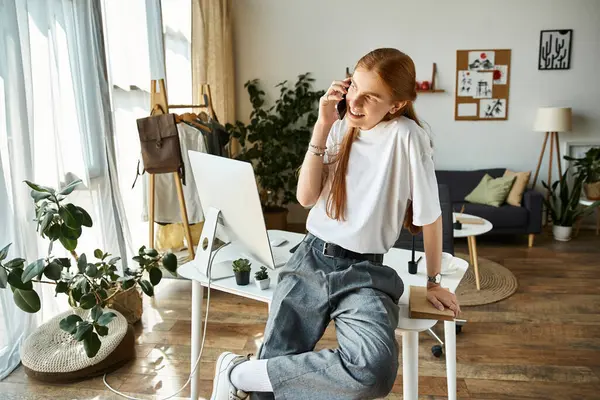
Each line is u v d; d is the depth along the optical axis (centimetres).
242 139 480
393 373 117
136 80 340
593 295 322
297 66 511
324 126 129
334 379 117
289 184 493
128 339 236
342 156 131
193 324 187
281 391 123
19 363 232
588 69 477
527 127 495
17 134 217
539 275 363
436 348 239
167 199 333
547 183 500
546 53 479
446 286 157
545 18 474
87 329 195
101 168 289
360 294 125
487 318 288
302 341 132
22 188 221
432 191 127
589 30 471
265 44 511
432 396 209
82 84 278
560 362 236
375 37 497
